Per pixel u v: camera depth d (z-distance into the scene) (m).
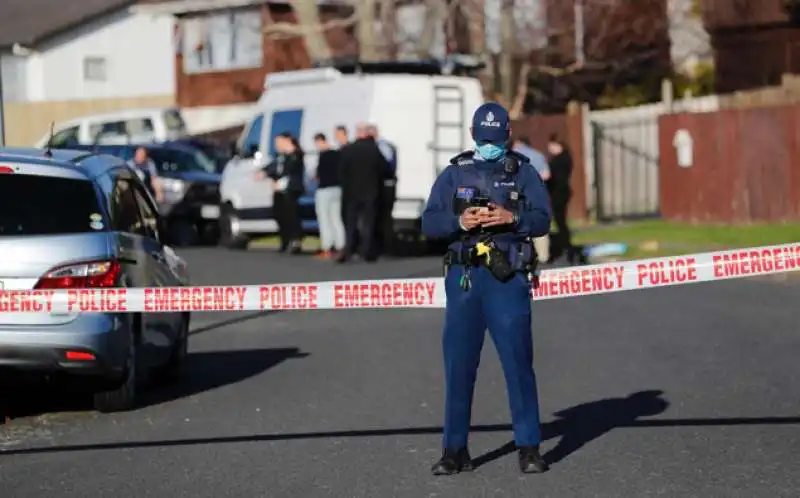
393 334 23.98
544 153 50.91
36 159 16.72
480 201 12.71
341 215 37.91
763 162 44.88
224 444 14.94
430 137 39.78
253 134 43.28
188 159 48.06
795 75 56.69
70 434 15.79
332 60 43.94
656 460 13.67
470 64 45.16
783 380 18.34
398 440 14.91
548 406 16.81
